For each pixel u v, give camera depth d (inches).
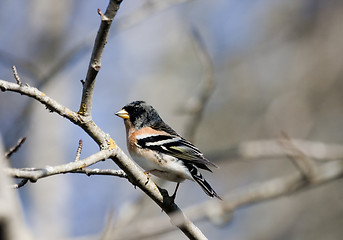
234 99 689.0
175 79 649.6
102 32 226.4
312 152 446.6
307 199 633.0
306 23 735.7
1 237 127.3
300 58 724.0
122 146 606.2
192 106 443.2
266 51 717.3
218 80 693.3
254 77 703.7
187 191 624.4
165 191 267.6
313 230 612.4
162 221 397.4
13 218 128.0
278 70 717.9
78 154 232.1
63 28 561.0
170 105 629.0
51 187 497.0
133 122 360.2
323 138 676.1
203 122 668.1
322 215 621.0
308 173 418.9
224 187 646.5
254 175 652.1
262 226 620.4
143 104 366.6
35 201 486.6
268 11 745.0
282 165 653.3
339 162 431.5
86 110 238.7
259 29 736.3
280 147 458.9
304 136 666.2
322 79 708.0
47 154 501.7
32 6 563.8
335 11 731.4
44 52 547.2
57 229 480.1
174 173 325.4
